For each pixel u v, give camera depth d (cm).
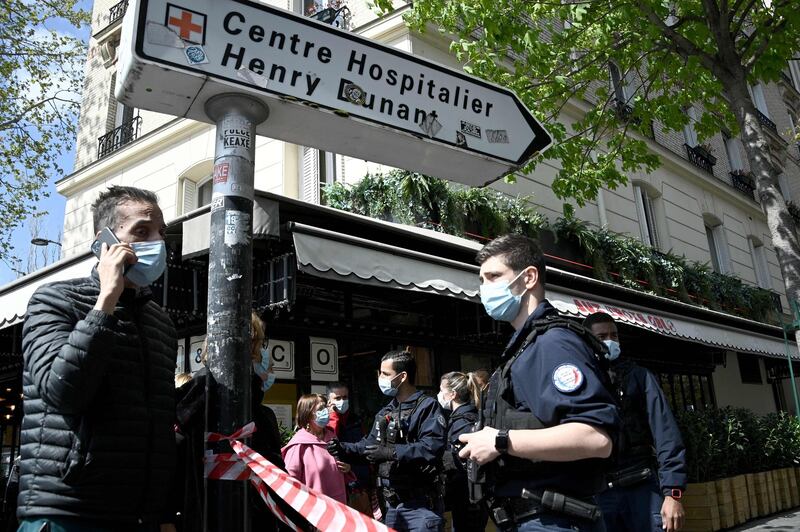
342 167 973
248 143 223
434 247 679
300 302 683
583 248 1078
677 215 1539
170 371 227
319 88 232
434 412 434
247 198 219
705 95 1052
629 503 376
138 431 200
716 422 859
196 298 564
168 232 533
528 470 192
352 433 605
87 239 1248
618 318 758
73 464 182
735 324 1166
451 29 871
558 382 184
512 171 289
